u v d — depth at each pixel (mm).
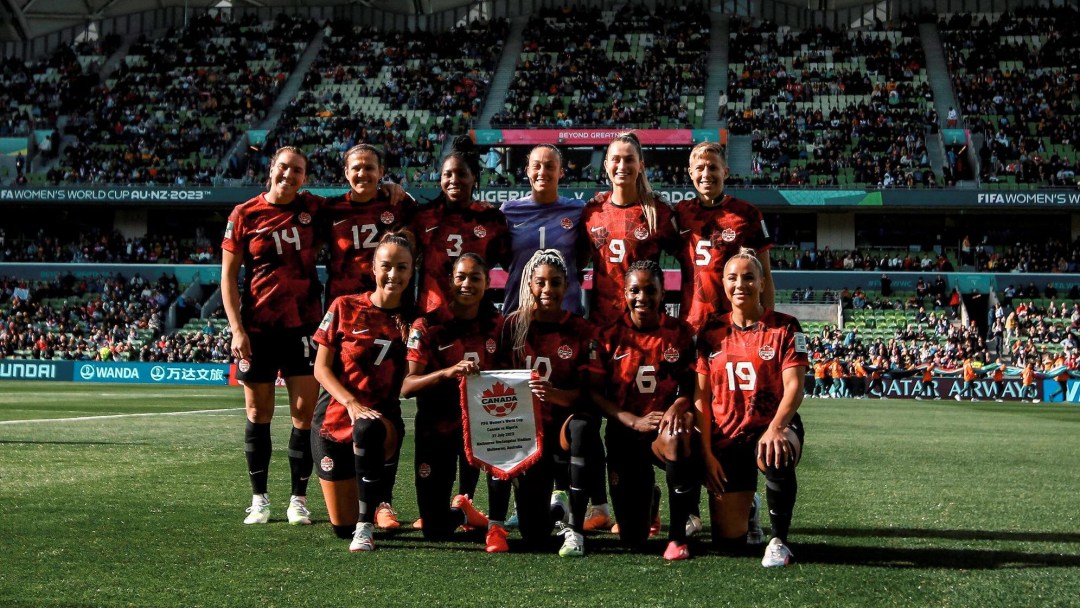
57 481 6023
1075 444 10055
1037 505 5453
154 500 5316
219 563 3730
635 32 45625
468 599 3184
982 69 41062
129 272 34969
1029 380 25469
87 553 3865
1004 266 32531
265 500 4828
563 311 4574
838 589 3395
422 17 49750
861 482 6520
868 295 32625
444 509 4410
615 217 5234
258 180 36312
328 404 4512
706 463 4180
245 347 5027
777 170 35812
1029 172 33906
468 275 4477
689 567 3781
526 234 5418
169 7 49750
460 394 4293
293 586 3350
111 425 10922
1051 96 38875
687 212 5293
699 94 40625
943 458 8281
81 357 31594
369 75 43438
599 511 4809
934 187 33094
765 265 5203
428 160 37094
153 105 42125
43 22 47438
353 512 4414
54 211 37562
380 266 4602
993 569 3736
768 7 48500
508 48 45438
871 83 40812
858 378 27094
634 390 4340
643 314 4363
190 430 10289
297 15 49875
